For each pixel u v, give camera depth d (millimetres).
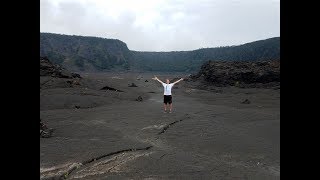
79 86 35375
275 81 49531
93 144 10109
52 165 7785
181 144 10516
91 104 23188
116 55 165500
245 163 8570
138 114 16703
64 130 12656
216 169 7945
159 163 8289
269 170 8000
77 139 10930
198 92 42375
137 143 10375
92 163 8188
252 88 46969
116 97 29422
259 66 53625
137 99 28688
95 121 14758
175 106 21812
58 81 33781
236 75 51844
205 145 10453
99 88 37594
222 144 10625
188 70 166875
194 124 14023
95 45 161750
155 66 174750
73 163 7902
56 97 23938
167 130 12695
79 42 157500
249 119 16531
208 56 170375
